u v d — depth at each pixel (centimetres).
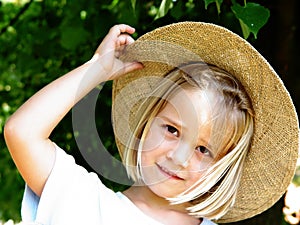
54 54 539
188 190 258
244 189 284
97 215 255
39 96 252
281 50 463
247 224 457
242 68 265
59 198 249
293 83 464
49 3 549
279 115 266
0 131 621
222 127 258
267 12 301
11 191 630
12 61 595
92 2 483
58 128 486
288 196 455
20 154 246
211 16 408
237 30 412
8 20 647
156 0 444
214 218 276
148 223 263
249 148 275
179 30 266
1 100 621
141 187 271
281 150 272
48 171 249
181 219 270
